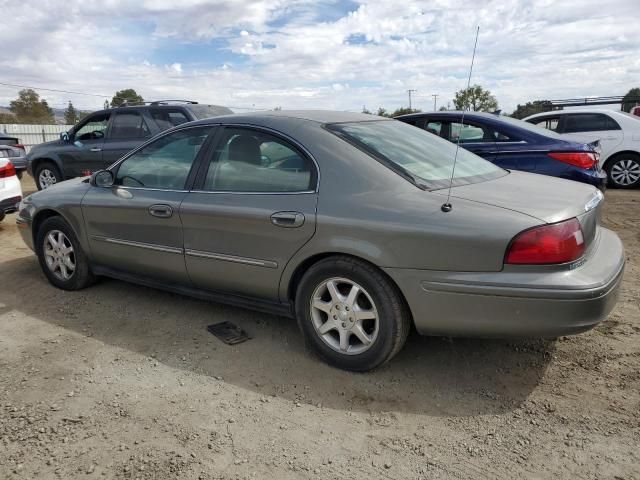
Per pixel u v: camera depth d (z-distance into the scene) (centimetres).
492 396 305
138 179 427
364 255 306
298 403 302
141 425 283
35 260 594
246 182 362
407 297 301
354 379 326
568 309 272
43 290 491
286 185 344
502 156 668
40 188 1015
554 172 643
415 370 334
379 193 314
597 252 312
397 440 269
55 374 337
